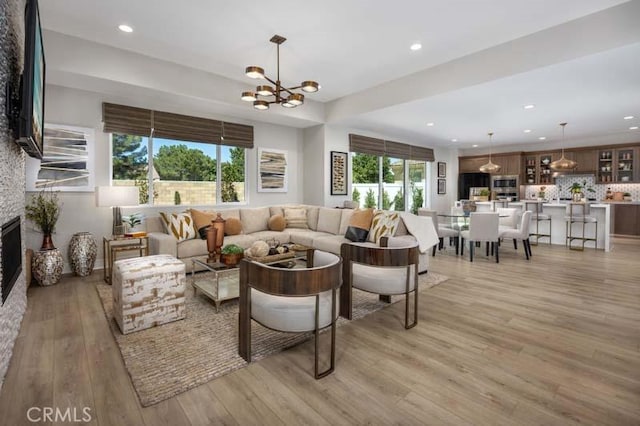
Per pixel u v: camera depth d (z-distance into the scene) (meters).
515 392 1.80
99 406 1.65
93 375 1.93
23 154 2.79
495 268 4.72
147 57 4.14
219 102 4.84
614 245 6.79
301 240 4.96
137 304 2.52
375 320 2.81
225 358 2.14
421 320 2.81
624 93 4.54
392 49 3.98
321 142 6.46
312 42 3.78
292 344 2.36
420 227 4.31
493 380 1.91
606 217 6.13
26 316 2.80
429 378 1.93
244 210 5.30
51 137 4.04
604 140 7.96
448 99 4.80
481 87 4.26
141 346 2.29
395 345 2.35
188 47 3.91
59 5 3.03
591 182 8.45
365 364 2.09
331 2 3.00
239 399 1.73
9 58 2.06
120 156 4.70
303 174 6.89
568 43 3.40
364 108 5.60
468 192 9.91
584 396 1.76
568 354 2.22
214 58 4.23
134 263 2.65
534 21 3.38
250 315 2.11
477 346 2.33
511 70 3.82
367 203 7.61
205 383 1.86
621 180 7.75
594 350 2.27
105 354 2.17
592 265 4.91
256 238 4.77
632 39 3.03
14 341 2.27
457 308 3.10
